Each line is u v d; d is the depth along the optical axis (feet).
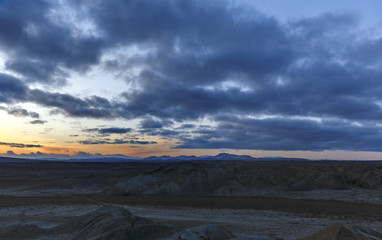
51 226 65.62
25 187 178.29
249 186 164.14
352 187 176.45
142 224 51.42
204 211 95.04
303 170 207.51
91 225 54.90
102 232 49.55
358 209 100.89
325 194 148.46
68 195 147.33
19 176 253.85
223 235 47.01
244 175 186.80
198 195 149.69
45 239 50.80
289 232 62.44
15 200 114.93
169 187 158.81
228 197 141.69
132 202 114.21
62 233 54.70
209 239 44.60
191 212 92.89
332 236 38.14
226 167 190.80
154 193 151.74
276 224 72.54
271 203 115.75
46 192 162.20
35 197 132.36
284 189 166.20
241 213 91.76
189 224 70.18
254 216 86.22
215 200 123.85
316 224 73.15
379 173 192.95
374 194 145.89
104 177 195.72
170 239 45.57
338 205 110.63
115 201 115.96
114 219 53.47
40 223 69.36
